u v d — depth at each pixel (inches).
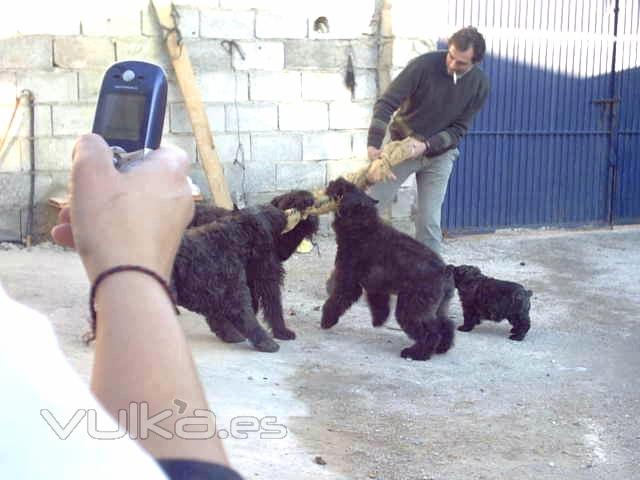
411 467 175.2
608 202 467.5
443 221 429.4
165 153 34.7
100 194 31.9
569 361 250.7
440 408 209.2
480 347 257.4
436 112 277.1
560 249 410.3
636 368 248.4
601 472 179.9
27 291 279.7
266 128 380.8
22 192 345.1
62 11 342.0
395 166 279.9
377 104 279.7
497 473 175.5
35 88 342.3
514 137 439.2
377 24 393.7
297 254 359.9
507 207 442.6
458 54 266.8
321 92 388.5
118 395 28.4
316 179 392.8
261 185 382.6
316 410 201.2
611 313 306.0
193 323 261.1
